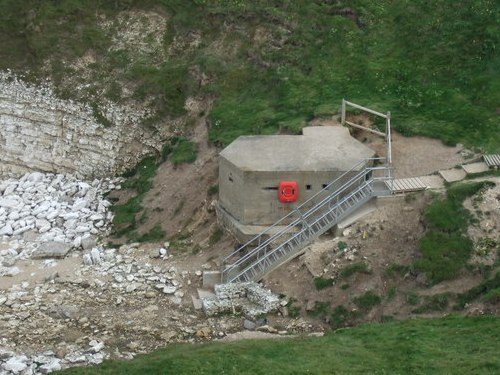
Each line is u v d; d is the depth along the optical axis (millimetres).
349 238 44406
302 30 61094
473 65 55688
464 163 48062
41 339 41719
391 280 42188
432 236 42594
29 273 50031
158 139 62250
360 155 48094
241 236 46969
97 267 50125
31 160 67688
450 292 40438
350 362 35375
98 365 37625
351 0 62250
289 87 57781
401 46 58562
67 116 66125
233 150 49031
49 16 70375
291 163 47281
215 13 64875
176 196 55281
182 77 63156
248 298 44250
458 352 35094
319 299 42656
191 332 42281
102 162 64562
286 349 37438
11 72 69188
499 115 51656
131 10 69312
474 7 59094
